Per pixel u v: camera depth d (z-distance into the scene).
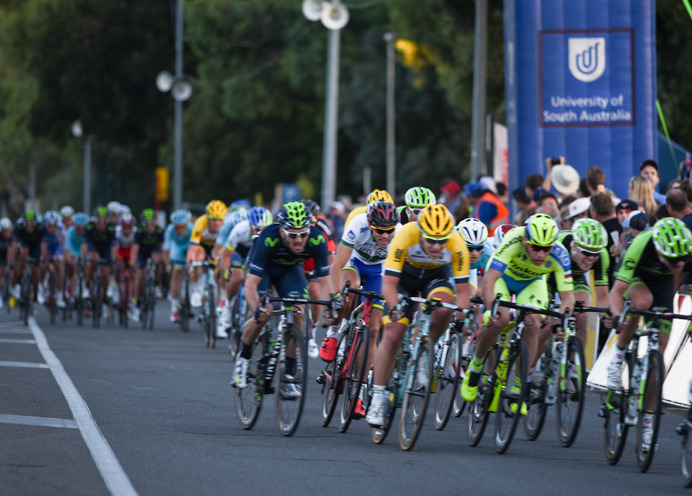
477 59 53.53
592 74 38.91
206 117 138.12
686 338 25.48
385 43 125.50
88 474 17.66
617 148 38.97
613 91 38.94
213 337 40.41
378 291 26.36
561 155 39.00
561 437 22.84
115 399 26.44
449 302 22.55
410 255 22.30
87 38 131.50
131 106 135.50
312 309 32.75
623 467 20.61
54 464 18.36
